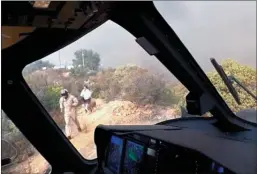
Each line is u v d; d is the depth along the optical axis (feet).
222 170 7.72
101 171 13.17
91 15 6.72
